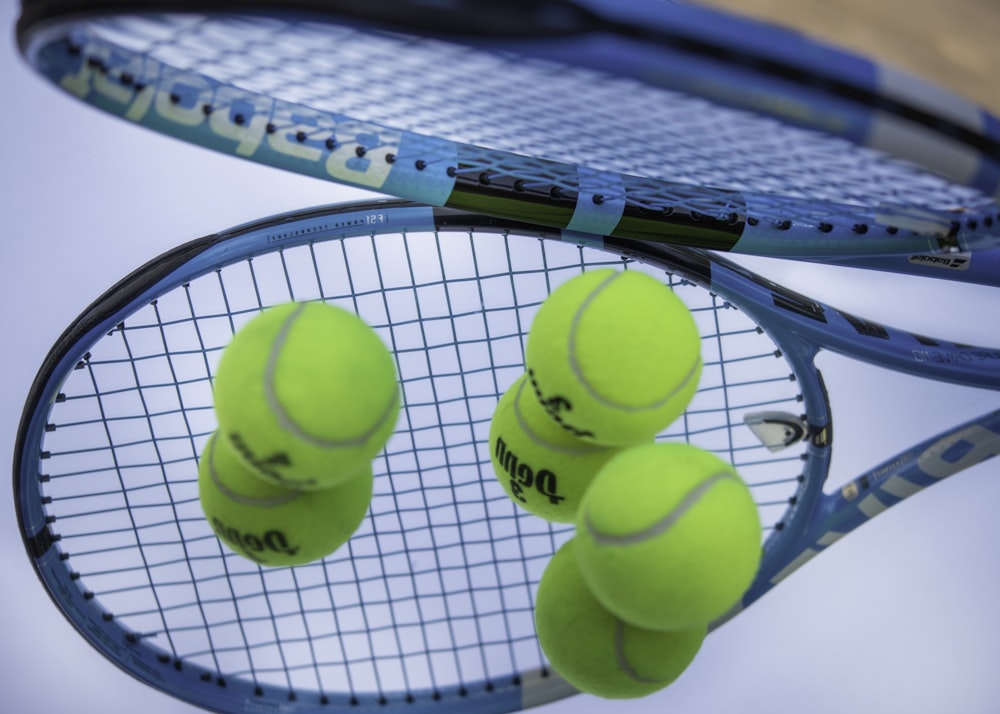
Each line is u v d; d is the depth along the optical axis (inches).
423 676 88.9
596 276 47.3
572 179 53.5
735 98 33.2
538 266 87.4
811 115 34.1
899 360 64.2
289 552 50.5
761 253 57.5
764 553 70.5
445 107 43.3
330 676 88.8
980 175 36.4
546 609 49.9
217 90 48.7
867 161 40.8
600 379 45.2
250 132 50.2
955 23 74.7
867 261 62.1
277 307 45.4
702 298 84.5
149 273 60.9
